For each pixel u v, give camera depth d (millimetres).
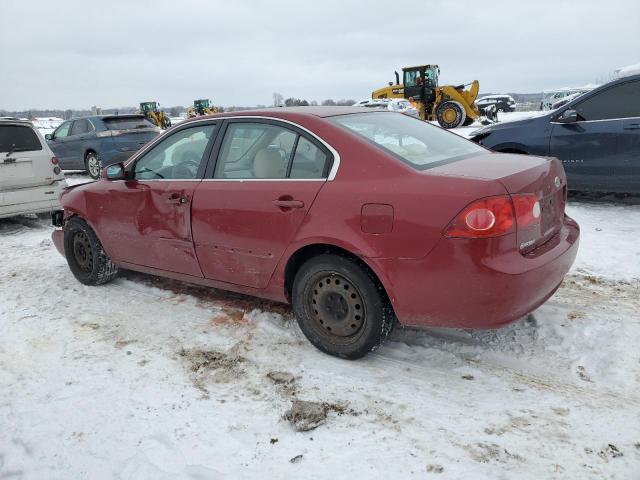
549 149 6734
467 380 3070
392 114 4082
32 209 7473
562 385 2971
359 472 2371
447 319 2904
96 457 2590
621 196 7367
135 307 4398
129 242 4457
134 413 2914
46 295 4809
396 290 2969
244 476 2391
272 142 3561
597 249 5148
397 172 3012
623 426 2582
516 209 2758
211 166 3861
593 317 3666
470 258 2715
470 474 2316
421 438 2576
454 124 22219
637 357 3152
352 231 3047
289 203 3299
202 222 3811
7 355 3672
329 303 3320
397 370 3213
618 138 6254
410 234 2852
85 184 4965
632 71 8773
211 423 2791
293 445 2582
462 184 2777
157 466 2494
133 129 12750
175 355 3541
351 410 2834
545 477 2277
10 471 2541
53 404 3047
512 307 2789
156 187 4133
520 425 2635
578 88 34656
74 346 3750
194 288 4738
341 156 3215
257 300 4355
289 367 3307
